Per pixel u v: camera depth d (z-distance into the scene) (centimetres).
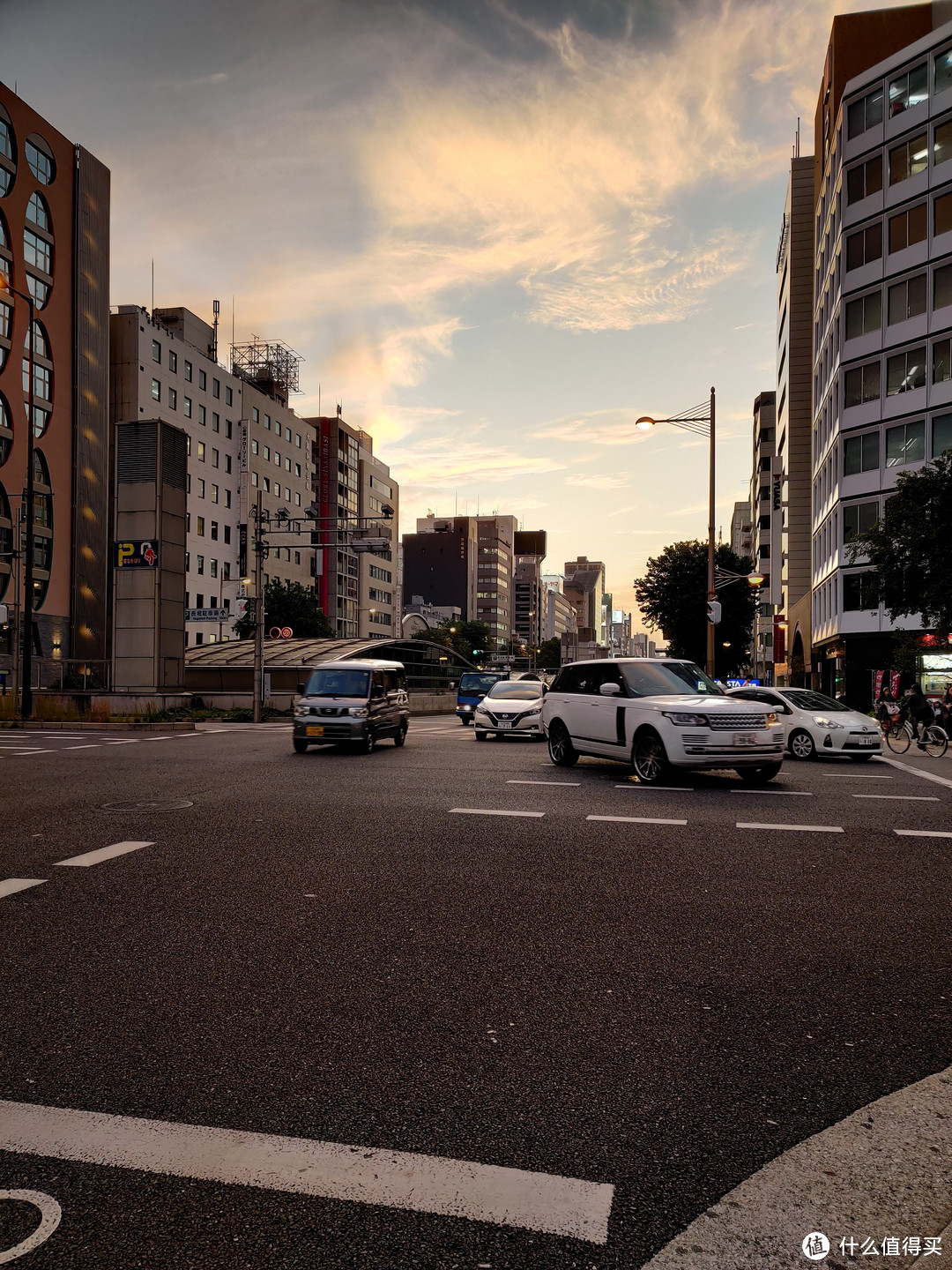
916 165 3425
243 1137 270
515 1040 345
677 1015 371
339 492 9656
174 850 714
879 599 2420
